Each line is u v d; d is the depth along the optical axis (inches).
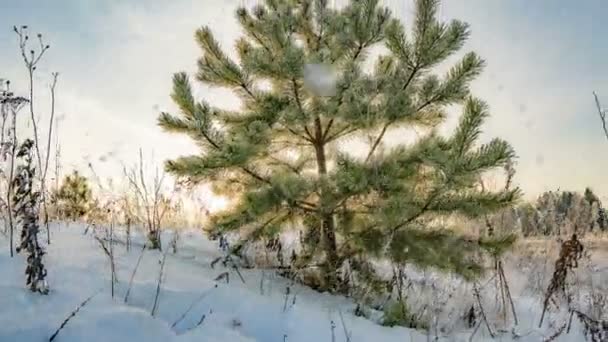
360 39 208.4
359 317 157.6
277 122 199.8
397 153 189.0
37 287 115.8
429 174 192.5
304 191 186.7
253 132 188.5
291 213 202.1
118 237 185.8
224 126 210.2
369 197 192.5
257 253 207.0
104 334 105.7
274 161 211.8
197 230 237.0
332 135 212.7
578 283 214.2
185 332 117.1
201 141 191.8
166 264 161.2
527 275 235.0
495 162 166.9
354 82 193.2
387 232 184.4
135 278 139.5
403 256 186.4
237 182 205.8
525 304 200.1
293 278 192.7
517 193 180.4
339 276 193.3
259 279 176.9
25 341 98.3
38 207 143.9
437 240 184.9
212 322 124.6
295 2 215.6
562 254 177.6
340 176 180.4
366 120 192.9
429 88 200.7
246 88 205.0
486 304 196.1
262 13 217.5
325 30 211.5
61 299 115.3
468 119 171.0
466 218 182.9
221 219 196.5
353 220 198.2
